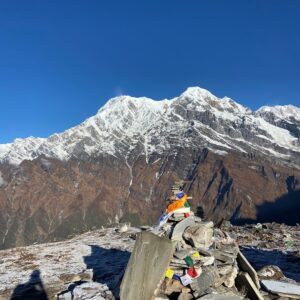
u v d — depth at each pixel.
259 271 17.22
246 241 28.53
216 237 15.36
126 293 13.73
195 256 13.66
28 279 19.64
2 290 18.09
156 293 13.04
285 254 23.33
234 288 14.11
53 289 17.62
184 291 13.08
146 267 13.63
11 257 26.48
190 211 15.45
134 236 31.34
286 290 14.38
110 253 25.50
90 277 19.31
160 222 15.12
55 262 23.55
